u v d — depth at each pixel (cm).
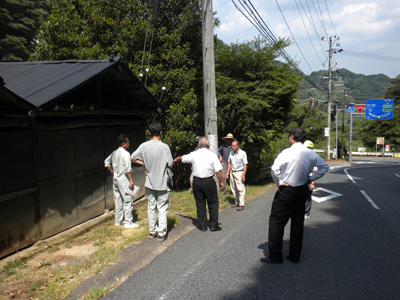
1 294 309
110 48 886
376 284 339
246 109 1007
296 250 396
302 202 383
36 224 424
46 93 412
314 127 4322
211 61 789
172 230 532
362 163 3184
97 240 470
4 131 372
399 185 1272
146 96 652
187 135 932
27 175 405
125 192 515
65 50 862
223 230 537
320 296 312
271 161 1463
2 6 1797
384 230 557
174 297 307
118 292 318
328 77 3275
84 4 919
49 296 307
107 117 593
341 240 496
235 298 306
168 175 478
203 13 779
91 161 542
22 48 1772
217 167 518
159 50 915
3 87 315
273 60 1155
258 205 764
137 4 920
